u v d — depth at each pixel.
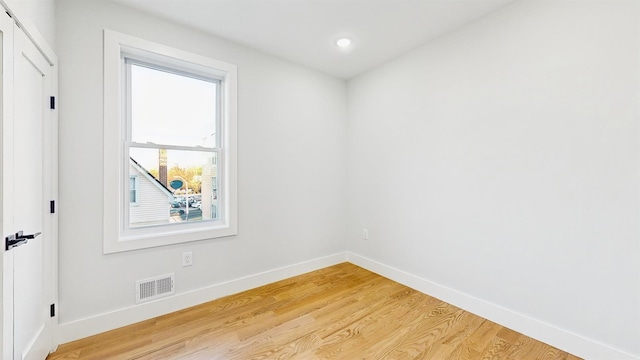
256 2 1.92
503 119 1.98
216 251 2.42
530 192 1.85
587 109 1.61
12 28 1.19
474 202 2.17
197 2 1.92
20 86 1.28
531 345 1.76
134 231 2.10
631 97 1.46
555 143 1.74
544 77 1.78
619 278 1.52
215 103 2.55
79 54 1.79
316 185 3.16
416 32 2.32
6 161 1.16
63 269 1.75
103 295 1.90
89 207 1.83
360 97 3.25
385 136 2.95
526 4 1.85
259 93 2.67
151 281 2.09
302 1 1.92
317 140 3.15
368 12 2.04
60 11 1.72
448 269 2.36
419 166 2.59
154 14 2.05
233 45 2.48
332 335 1.87
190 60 2.24
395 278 2.83
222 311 2.19
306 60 2.87
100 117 1.86
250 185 2.62
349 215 3.44
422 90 2.56
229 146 2.47
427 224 2.53
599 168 1.57
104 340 1.79
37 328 1.49
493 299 2.06
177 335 1.86
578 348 1.65
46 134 1.59
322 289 2.62
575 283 1.67
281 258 2.87
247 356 1.65
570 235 1.69
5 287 1.15
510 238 1.96
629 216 1.48
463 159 2.23
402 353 1.68
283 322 2.03
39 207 1.51
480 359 1.63
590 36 1.59
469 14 2.06
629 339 1.49
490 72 2.05
